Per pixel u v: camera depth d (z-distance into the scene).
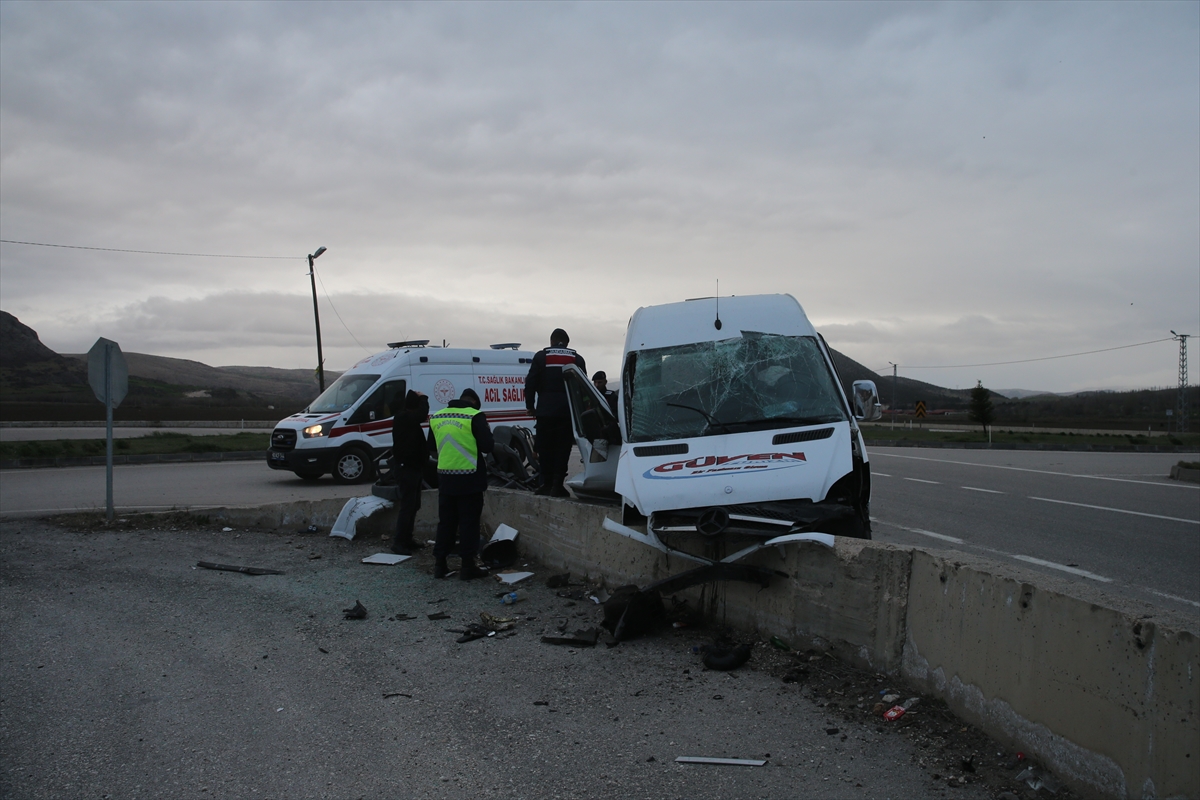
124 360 11.50
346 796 3.74
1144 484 16.31
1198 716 2.91
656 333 7.38
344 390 17.09
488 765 4.02
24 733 4.52
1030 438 40.62
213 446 25.59
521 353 18.69
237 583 7.89
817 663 5.11
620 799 3.64
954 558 4.39
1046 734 3.59
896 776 3.76
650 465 6.20
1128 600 3.45
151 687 5.20
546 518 8.46
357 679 5.29
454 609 6.96
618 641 5.90
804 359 6.94
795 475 5.70
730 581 5.98
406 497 9.20
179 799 3.75
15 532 10.50
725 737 4.24
